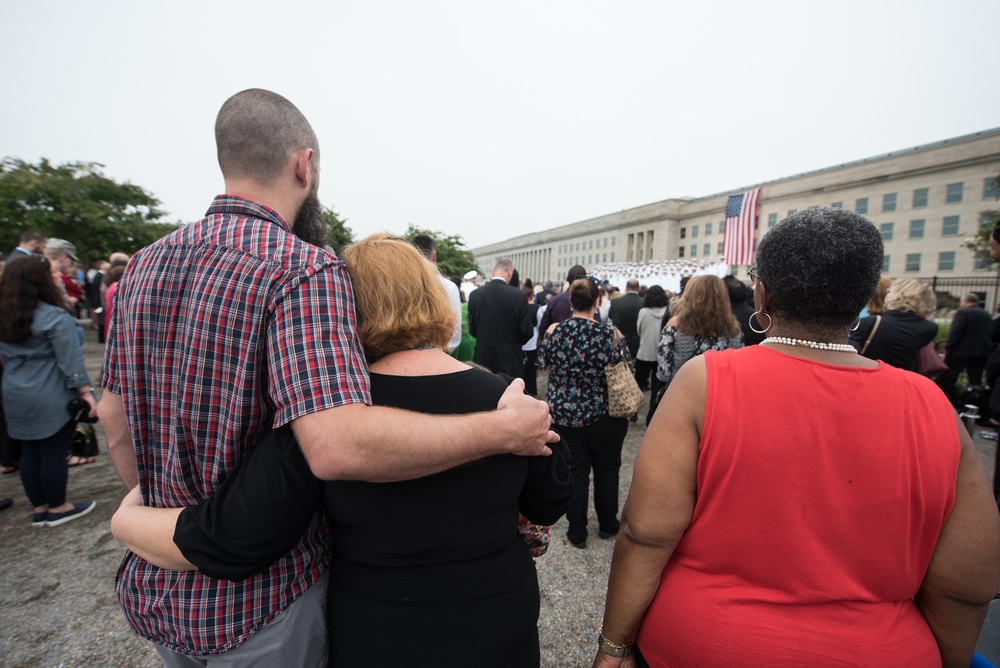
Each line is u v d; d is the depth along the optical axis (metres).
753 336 3.70
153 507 0.93
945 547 0.82
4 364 2.66
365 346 0.98
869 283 0.84
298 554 0.96
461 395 0.95
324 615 1.01
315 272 0.85
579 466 2.64
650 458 0.93
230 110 0.96
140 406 0.90
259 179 0.97
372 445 0.75
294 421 0.78
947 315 15.72
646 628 0.99
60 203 18.12
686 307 3.12
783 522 0.82
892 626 0.82
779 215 37.75
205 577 0.89
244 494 0.82
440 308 1.01
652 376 4.99
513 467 0.97
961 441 0.83
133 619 0.95
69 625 2.08
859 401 0.81
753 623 0.83
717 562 0.89
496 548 0.95
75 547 2.66
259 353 0.83
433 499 0.89
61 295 2.78
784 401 0.83
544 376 7.55
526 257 76.12
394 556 0.90
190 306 0.85
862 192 33.09
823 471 0.81
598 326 2.54
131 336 0.90
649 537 0.94
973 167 28.22
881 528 0.81
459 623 0.91
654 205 48.06
